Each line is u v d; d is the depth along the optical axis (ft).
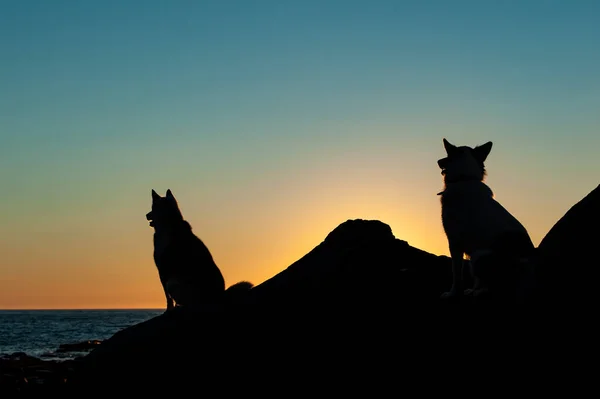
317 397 27.81
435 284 32.78
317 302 32.24
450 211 31.04
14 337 241.96
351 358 28.37
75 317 597.93
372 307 30.94
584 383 23.84
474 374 25.62
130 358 33.35
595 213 27.07
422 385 26.12
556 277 26.66
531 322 26.40
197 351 31.96
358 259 35.19
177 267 40.60
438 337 27.73
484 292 29.53
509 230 29.22
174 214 42.75
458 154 32.45
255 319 32.35
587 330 24.84
